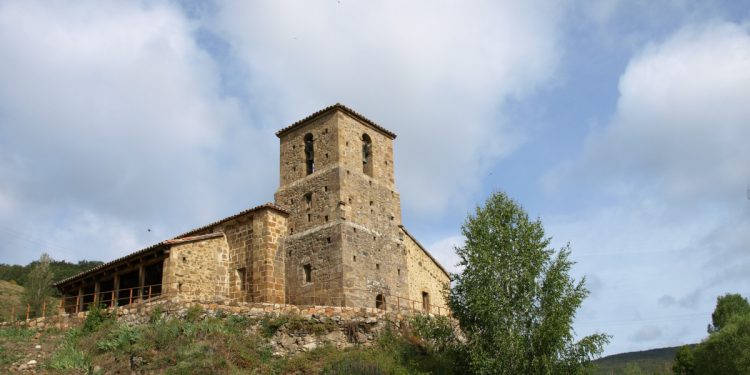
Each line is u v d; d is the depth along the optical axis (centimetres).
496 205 2862
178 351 2439
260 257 3397
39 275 5366
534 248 2677
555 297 2559
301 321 2764
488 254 2662
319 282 3294
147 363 2400
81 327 2845
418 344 2934
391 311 3166
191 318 2689
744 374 4075
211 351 2467
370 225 3528
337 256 3256
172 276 3145
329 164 3509
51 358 2508
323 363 2578
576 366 2434
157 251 3256
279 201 3694
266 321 2750
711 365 4466
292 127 3809
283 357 2638
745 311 6069
